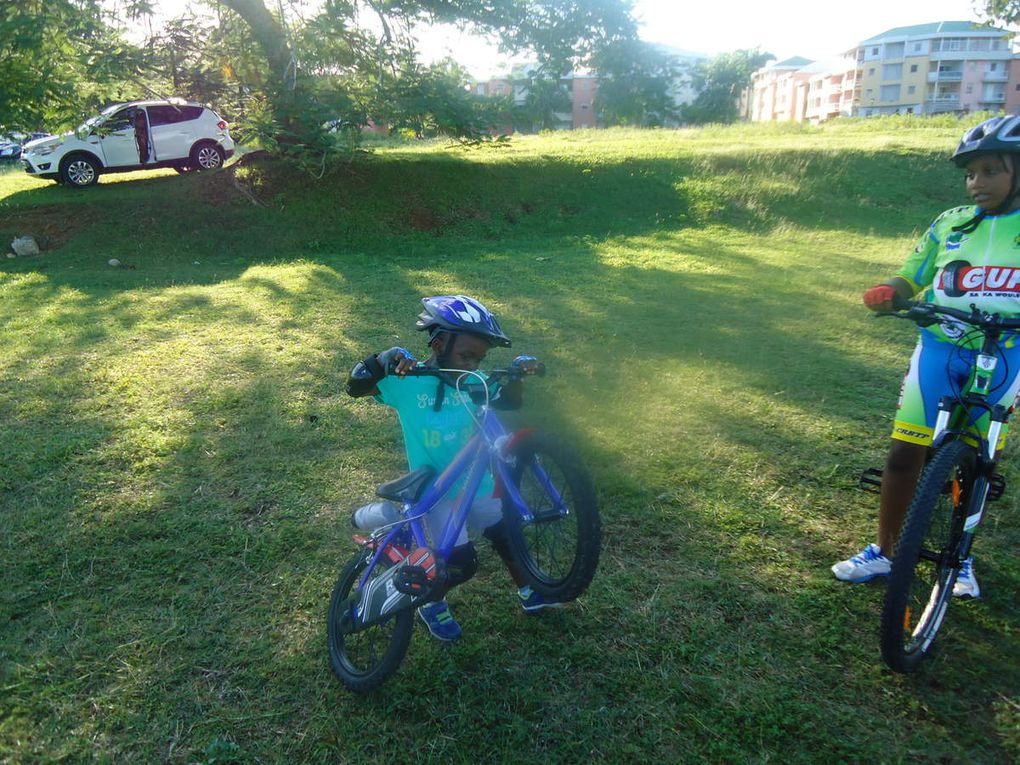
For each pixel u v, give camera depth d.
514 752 2.54
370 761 2.52
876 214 14.73
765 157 16.59
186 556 3.62
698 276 10.06
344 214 13.90
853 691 2.79
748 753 2.53
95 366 6.12
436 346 2.87
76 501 4.09
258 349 6.58
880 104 92.56
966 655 2.97
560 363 6.43
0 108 12.16
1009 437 4.84
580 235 13.76
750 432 4.98
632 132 23.59
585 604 3.27
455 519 2.74
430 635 3.09
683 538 3.77
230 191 14.16
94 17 12.45
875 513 4.00
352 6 13.84
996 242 2.94
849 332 7.35
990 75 88.56
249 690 2.83
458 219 14.21
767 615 3.21
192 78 14.11
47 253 12.43
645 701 2.75
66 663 2.93
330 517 3.96
